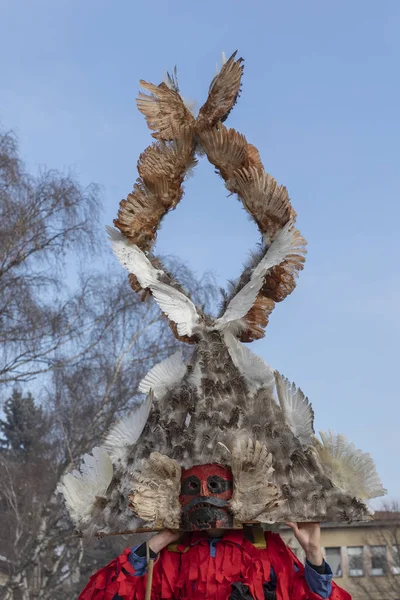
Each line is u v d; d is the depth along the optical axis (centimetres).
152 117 452
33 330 1567
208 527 390
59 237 1586
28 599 1741
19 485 1828
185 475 400
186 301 441
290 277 445
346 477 405
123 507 405
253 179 435
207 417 410
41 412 1938
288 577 412
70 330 1647
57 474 1742
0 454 1861
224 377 421
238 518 390
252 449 390
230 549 405
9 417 2983
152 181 446
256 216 440
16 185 1581
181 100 452
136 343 1777
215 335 435
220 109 443
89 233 1598
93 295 1727
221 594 396
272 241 439
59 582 1873
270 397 421
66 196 1591
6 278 1559
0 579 1831
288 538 1973
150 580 396
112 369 1727
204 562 401
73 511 411
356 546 2834
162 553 412
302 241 441
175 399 419
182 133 447
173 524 394
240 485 392
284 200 432
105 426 1709
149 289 446
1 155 1580
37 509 1778
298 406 419
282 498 397
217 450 400
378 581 2778
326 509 398
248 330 448
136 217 446
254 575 398
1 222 1551
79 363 1709
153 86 454
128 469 412
